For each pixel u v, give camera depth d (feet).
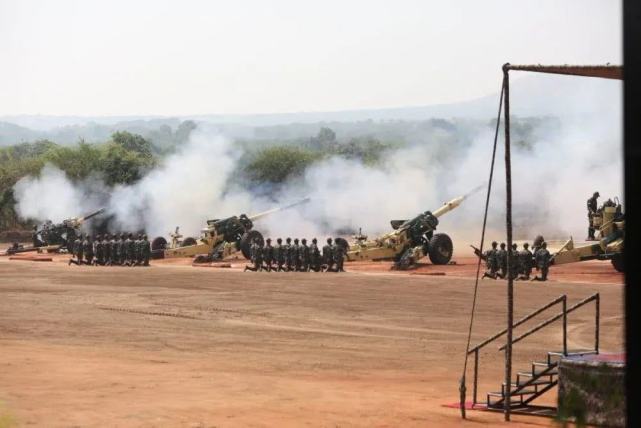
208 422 52.21
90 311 115.44
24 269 194.29
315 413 55.93
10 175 359.25
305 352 84.74
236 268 198.49
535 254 159.33
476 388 60.49
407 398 62.49
